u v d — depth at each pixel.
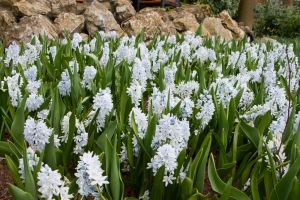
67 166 0.77
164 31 2.62
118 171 0.61
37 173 0.57
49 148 0.63
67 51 1.44
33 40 1.50
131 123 0.73
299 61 1.81
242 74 1.35
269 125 0.89
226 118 0.83
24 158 0.54
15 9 2.40
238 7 4.67
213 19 2.95
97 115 0.77
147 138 0.70
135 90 0.88
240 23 4.32
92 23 2.46
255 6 5.02
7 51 1.30
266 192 0.68
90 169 0.54
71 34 2.37
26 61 1.28
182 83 1.06
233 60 1.51
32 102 0.84
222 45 1.97
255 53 1.75
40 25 2.10
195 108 0.91
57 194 0.54
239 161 0.84
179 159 0.65
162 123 0.68
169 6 3.92
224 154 0.77
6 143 0.72
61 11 2.60
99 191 0.55
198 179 0.64
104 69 1.18
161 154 0.61
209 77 1.25
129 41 1.74
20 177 0.60
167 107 0.82
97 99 0.78
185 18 2.91
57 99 0.78
